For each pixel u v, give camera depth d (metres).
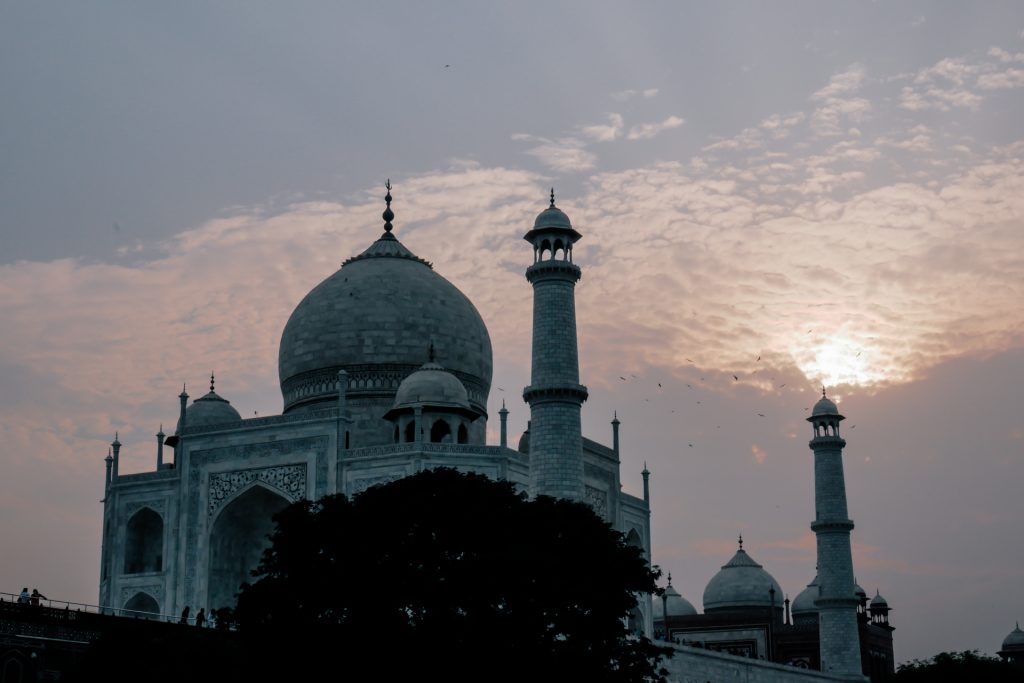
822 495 178.12
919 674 168.25
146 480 148.75
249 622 89.12
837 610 174.00
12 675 86.00
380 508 94.69
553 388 117.38
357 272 163.25
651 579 102.06
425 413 144.75
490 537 93.88
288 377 161.62
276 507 145.00
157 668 84.12
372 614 89.62
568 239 121.50
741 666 150.50
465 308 164.25
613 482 159.00
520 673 89.19
